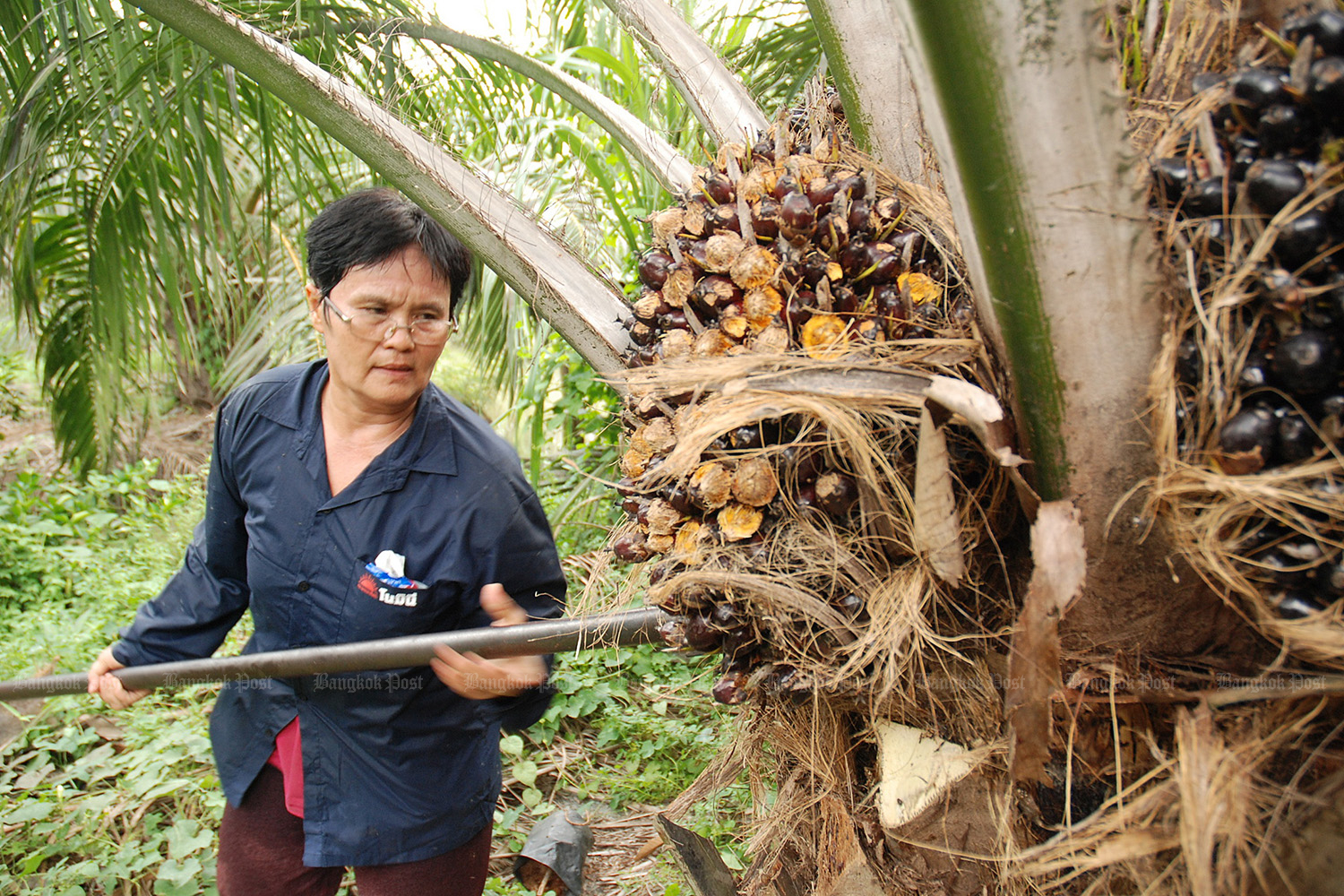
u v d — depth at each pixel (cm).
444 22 230
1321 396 87
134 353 407
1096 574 99
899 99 128
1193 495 92
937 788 118
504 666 159
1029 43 80
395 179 163
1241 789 93
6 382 709
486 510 164
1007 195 86
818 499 113
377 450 165
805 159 122
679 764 299
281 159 294
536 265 161
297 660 157
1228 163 92
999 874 117
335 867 180
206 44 162
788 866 143
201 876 249
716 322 125
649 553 129
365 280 148
